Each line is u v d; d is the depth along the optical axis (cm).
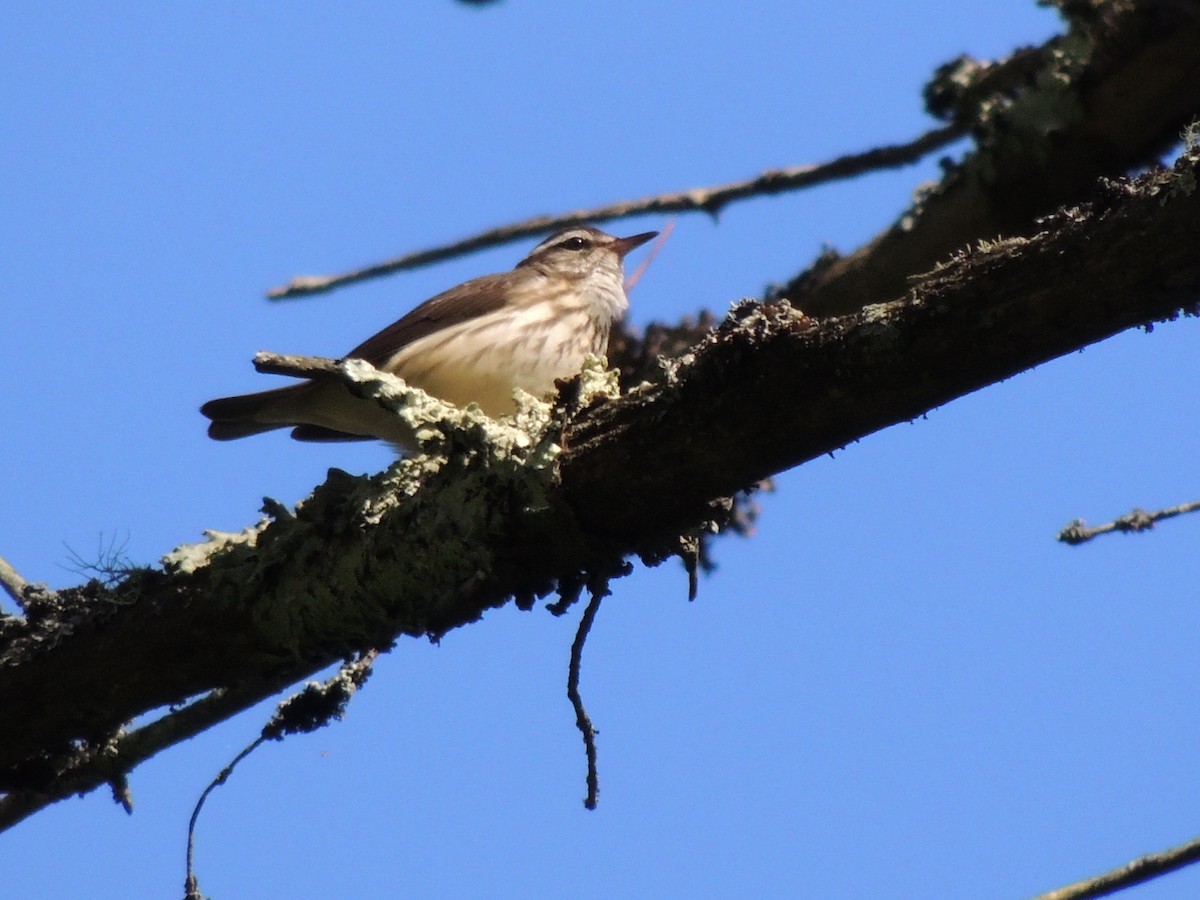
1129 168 1132
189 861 1002
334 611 870
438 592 845
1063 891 946
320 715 1021
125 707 953
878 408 712
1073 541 1105
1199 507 1091
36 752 996
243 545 917
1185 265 624
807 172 1263
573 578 834
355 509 868
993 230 1173
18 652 964
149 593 951
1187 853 927
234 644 907
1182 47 1088
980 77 1210
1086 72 1118
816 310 1234
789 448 743
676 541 815
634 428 777
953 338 678
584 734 854
